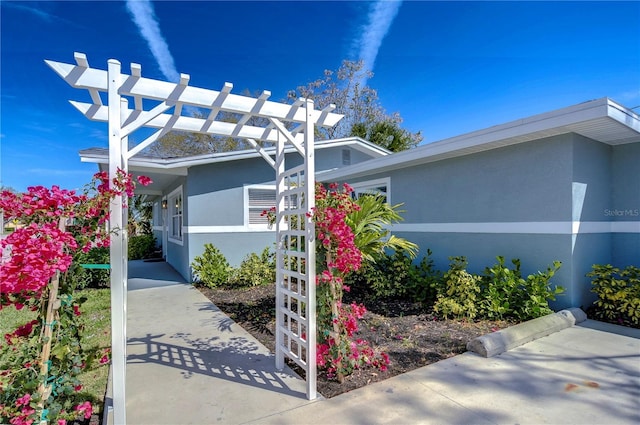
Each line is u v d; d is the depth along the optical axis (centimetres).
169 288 748
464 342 389
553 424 235
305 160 293
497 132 496
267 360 360
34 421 198
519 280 466
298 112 292
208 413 258
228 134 336
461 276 496
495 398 269
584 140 478
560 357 340
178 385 304
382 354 335
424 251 670
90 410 223
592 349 359
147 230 1772
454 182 613
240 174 856
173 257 1062
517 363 329
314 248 287
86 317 525
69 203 213
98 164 705
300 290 305
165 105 254
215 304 606
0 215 203
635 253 505
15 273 181
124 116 278
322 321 321
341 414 253
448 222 623
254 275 752
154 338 430
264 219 891
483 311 470
